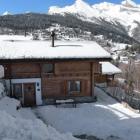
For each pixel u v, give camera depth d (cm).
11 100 2664
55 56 2973
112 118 2591
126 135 1859
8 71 2923
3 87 2827
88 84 3164
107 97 3325
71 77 3106
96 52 3159
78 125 2256
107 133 1928
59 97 3081
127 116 2619
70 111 2762
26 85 2978
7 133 1098
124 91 4016
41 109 2820
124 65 7162
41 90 3016
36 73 3000
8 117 1243
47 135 1158
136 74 6022
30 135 1113
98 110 2819
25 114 2578
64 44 3462
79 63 3120
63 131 2131
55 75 3055
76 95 3131
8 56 2875
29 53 2972
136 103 3209
